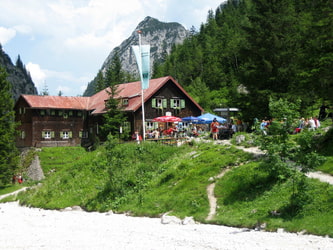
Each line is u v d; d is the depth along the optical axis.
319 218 12.70
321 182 15.28
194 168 22.11
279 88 35.19
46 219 20.80
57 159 57.25
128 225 16.78
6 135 49.12
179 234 13.91
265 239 11.92
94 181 26.62
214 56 114.56
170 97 54.59
